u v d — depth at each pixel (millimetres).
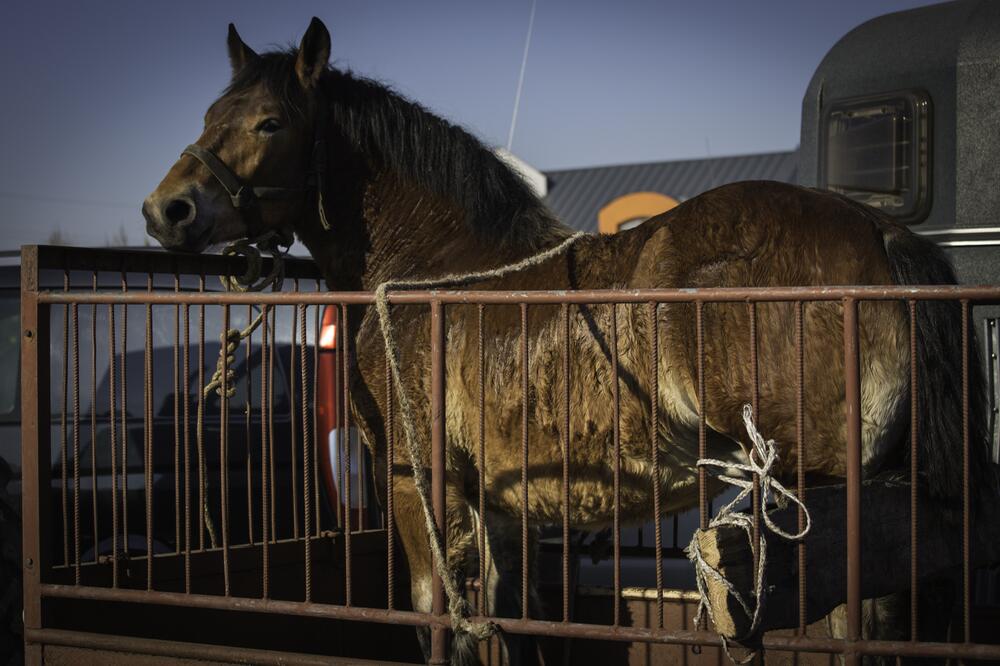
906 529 2762
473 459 3504
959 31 4941
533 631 2863
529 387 3299
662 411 3076
